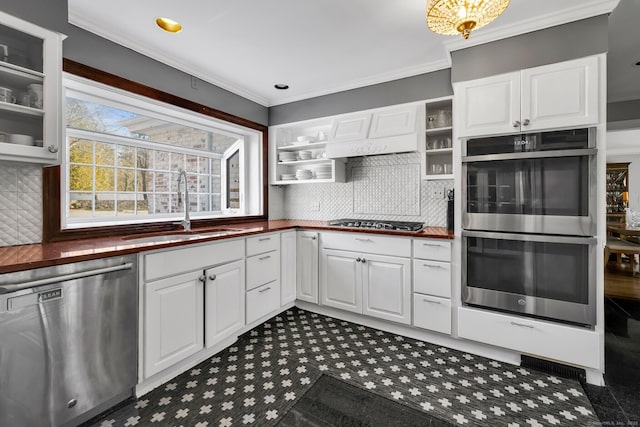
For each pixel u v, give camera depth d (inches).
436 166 107.4
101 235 81.3
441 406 62.8
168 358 71.2
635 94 137.2
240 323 92.0
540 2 68.5
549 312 75.1
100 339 59.1
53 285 52.4
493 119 79.7
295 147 137.5
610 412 60.4
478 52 81.9
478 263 83.8
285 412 61.2
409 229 97.3
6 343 47.4
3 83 59.3
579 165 70.9
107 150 93.4
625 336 94.7
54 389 52.9
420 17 75.3
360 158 128.3
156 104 94.9
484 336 82.0
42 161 60.1
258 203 137.5
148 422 58.4
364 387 69.4
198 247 78.5
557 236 73.1
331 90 122.0
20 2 56.2
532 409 61.6
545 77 73.9
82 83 77.7
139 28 79.3
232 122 120.6
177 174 114.3
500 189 79.9
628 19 78.9
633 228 211.2
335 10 72.2
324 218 138.4
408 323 93.8
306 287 115.8
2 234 64.7
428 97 103.3
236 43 87.2
